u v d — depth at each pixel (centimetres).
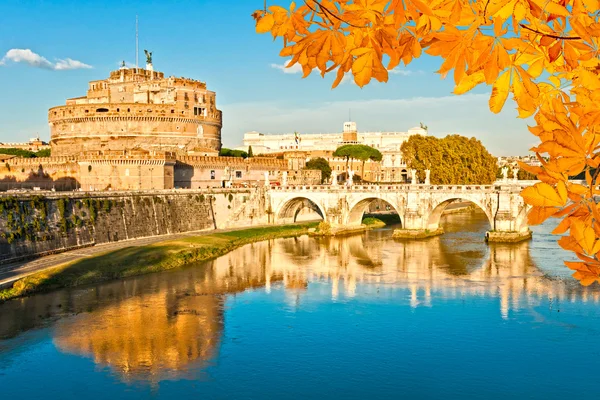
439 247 10594
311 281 7806
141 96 17612
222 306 6500
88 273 7562
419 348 5156
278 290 7269
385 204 17812
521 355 4959
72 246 8956
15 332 5484
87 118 15925
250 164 16288
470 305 6456
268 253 10206
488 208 11394
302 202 15100
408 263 9044
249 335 5519
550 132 607
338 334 5544
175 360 4906
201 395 4272
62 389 4366
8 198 7862
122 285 7375
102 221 9750
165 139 16338
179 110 16525
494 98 599
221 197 13138
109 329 5619
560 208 632
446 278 7875
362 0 614
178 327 5728
